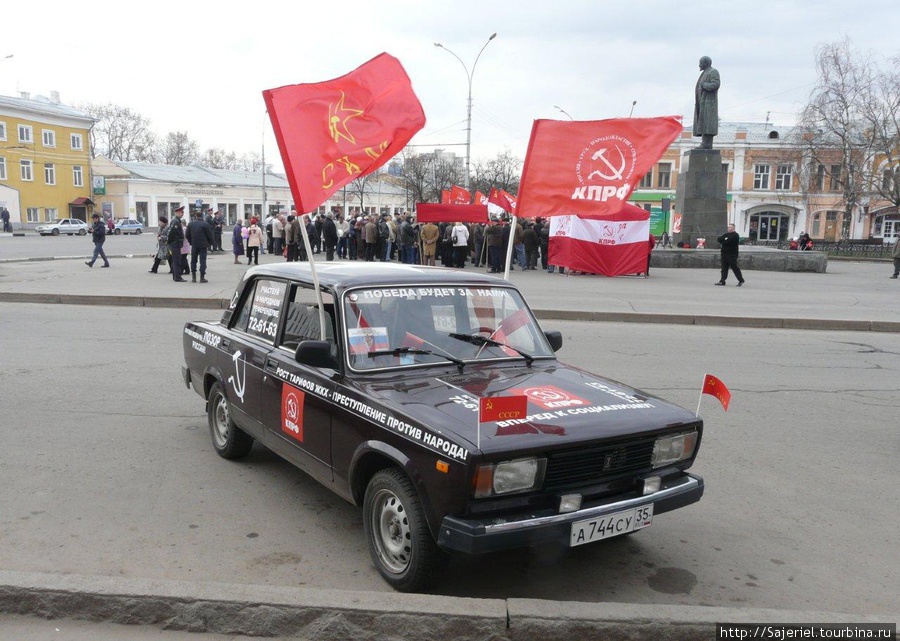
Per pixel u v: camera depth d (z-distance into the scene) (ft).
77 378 26.37
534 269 79.82
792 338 41.55
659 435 12.08
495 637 10.38
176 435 20.10
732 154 210.79
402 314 14.12
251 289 17.75
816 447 20.56
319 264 16.88
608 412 12.07
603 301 52.65
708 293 60.34
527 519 10.66
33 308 45.19
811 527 15.14
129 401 23.44
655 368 31.40
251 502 15.53
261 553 13.17
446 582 12.36
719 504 16.30
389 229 83.82
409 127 17.04
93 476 16.83
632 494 11.86
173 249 57.41
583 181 18.62
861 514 15.89
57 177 220.64
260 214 267.18
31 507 14.96
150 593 10.79
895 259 83.76
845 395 27.14
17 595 10.89
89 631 10.57
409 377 13.17
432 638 10.39
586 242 72.74
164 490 16.08
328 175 15.79
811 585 12.67
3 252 99.86
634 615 10.50
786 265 90.74
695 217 97.66
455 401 11.94
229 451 17.87
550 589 12.26
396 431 11.50
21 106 205.77
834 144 145.28
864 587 12.64
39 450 18.54
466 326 14.64
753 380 29.48
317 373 13.73
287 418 14.62
